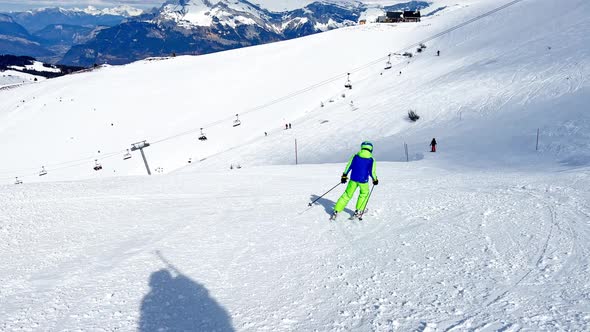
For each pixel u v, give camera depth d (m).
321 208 9.14
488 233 6.28
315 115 75.75
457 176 14.06
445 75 66.69
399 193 10.56
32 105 113.62
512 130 31.81
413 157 30.41
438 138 36.56
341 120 58.47
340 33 148.62
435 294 4.29
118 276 5.30
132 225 7.95
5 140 92.12
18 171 76.19
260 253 6.14
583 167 14.27
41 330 3.91
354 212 8.60
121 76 134.25
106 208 9.51
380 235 6.80
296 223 7.85
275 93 102.00
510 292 4.12
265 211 8.97
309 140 52.66
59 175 73.06
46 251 6.46
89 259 6.00
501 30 94.88
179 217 8.55
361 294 4.49
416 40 121.25
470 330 3.45
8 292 4.85
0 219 8.56
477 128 36.66
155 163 74.81
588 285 4.06
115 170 73.75
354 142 47.12
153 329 3.93
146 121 95.94
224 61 137.12
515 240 5.79
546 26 77.69
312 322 3.95
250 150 55.09
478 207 8.10
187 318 4.16
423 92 57.94
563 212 7.04
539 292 4.05
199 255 6.09
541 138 27.66
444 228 6.80
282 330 3.83
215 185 13.00
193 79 120.81
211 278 5.20
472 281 4.52
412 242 6.22
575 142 24.52
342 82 100.25
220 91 108.62
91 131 93.38
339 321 3.91
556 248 5.29
